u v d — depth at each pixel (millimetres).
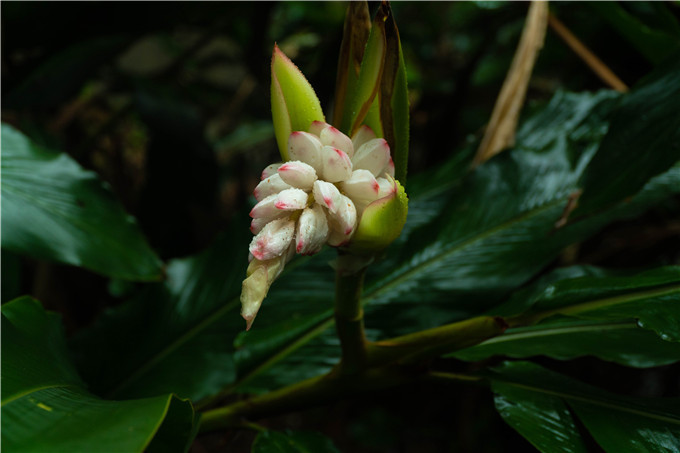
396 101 631
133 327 895
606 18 1033
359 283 652
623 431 662
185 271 942
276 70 622
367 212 605
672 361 705
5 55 1363
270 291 864
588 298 660
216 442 2004
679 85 707
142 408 581
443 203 954
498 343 744
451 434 1876
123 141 2414
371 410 1997
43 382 627
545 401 693
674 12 1123
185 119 1628
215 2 1481
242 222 963
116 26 1386
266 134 2430
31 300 727
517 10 1562
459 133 1980
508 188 867
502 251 819
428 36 2311
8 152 812
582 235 807
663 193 815
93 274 1715
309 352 791
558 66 1831
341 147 606
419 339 685
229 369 819
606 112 979
